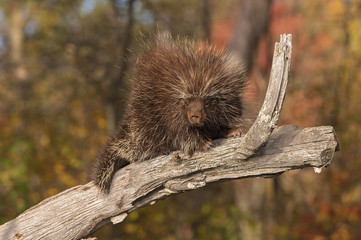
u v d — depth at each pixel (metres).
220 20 17.78
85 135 15.28
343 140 13.45
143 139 4.72
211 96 4.55
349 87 14.25
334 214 12.81
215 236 11.89
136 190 4.58
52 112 15.68
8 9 16.52
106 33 13.52
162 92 4.63
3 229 4.63
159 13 13.54
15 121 14.62
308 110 13.91
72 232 4.63
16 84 15.27
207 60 4.75
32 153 12.96
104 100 14.45
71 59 14.24
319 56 16.03
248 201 14.66
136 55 5.28
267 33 12.54
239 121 4.75
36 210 4.68
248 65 11.66
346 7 14.92
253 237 12.86
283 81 3.86
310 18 17.30
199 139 4.46
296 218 13.30
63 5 14.69
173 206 12.53
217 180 4.48
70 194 4.70
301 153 4.21
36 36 15.45
